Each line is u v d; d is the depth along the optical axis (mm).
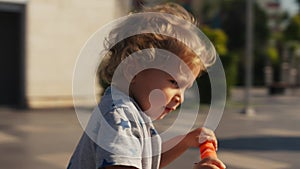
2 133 9258
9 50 14453
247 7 12656
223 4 32719
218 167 1209
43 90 14422
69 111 13594
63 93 14742
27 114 12711
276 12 34656
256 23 33156
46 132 9477
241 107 14766
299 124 11180
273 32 34031
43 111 13516
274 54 32000
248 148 7750
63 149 7621
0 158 6844
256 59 32750
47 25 14461
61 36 14711
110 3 15398
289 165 6520
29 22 14172
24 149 7582
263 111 14039
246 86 13250
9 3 13922
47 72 14508
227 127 10344
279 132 9719
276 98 19828
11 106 14281
